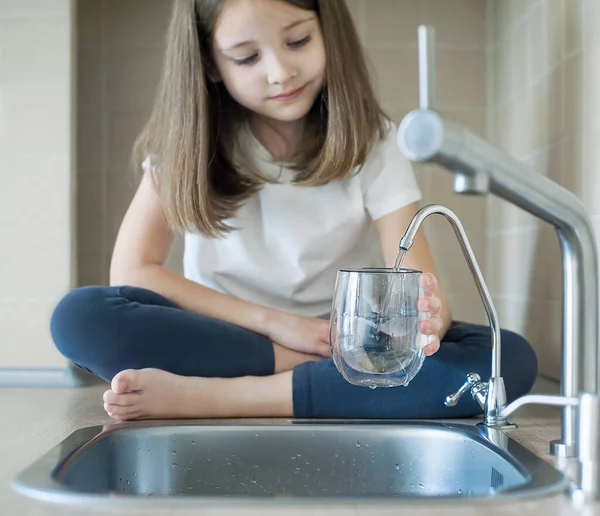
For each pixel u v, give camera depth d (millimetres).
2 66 2045
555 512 779
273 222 1724
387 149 1717
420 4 2375
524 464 947
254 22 1495
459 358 1393
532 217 1978
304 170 1681
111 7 2348
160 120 1703
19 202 2049
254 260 1731
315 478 1209
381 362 1164
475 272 1201
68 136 2049
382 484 1198
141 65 2352
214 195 1662
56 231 2049
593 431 875
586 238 896
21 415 1495
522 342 1480
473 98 2391
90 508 793
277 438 1215
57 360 2023
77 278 2348
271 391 1362
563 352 929
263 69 1535
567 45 1732
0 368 2021
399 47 2367
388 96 2369
